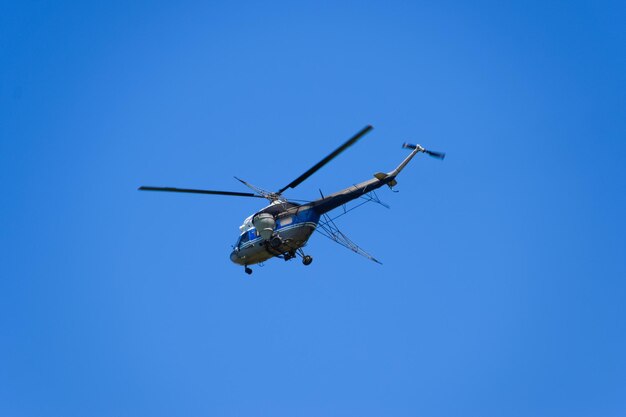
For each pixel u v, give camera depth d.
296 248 134.00
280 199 135.88
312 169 114.38
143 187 119.31
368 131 103.00
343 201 135.38
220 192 126.88
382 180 135.88
